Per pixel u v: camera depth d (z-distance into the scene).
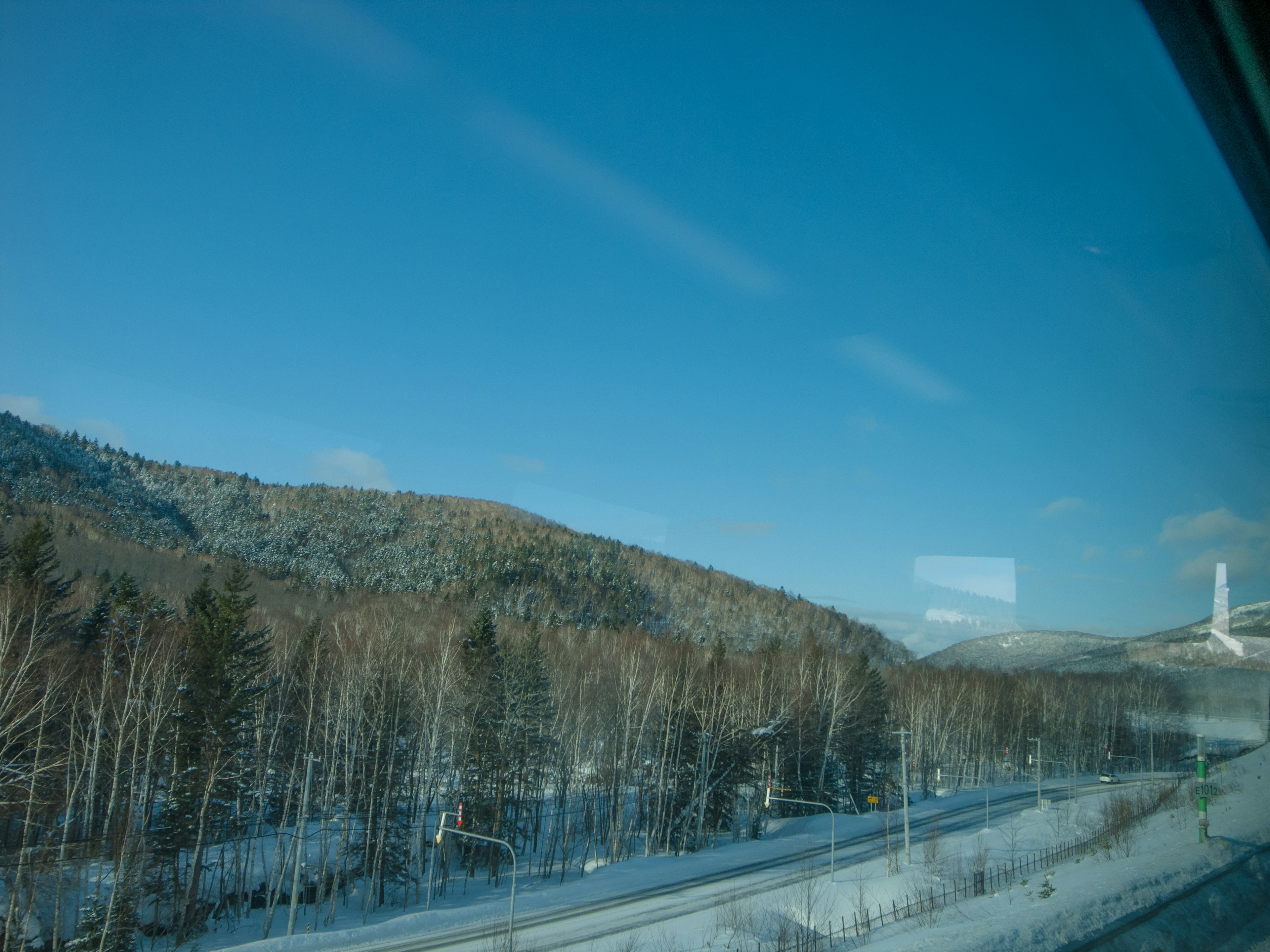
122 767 39.56
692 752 56.47
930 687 69.56
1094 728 58.03
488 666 52.16
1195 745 44.19
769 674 64.44
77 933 30.28
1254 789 34.72
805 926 32.34
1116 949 16.92
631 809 61.97
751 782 60.50
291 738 50.34
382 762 48.56
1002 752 67.50
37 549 36.03
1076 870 30.77
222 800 40.59
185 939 35.44
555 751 57.97
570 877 49.81
